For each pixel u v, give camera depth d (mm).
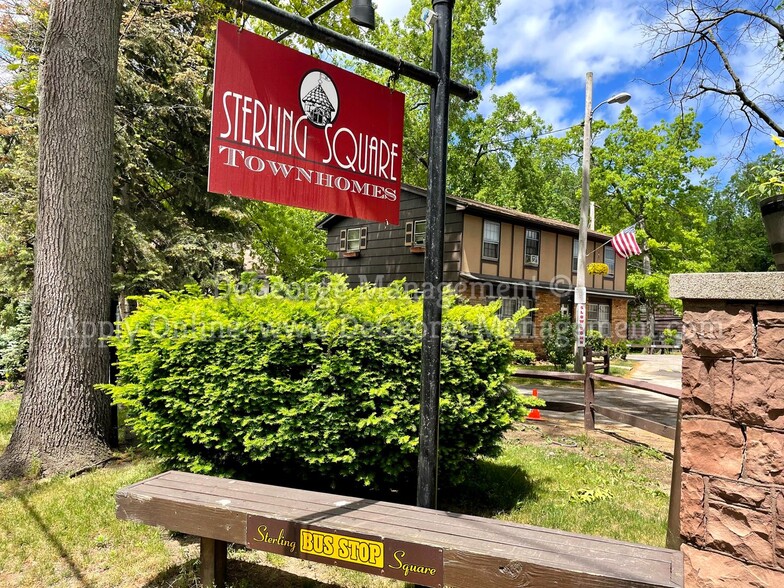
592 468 5176
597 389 12109
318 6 12789
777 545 1835
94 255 5129
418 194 17734
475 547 2111
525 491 4430
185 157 12711
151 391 3848
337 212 2967
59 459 4809
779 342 1861
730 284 1929
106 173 5246
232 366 3553
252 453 3613
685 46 9312
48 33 5031
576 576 1913
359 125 3062
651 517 3928
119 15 5352
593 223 28297
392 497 4012
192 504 2598
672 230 28438
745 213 39625
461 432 3855
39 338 4961
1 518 3725
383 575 2215
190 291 4453
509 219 18047
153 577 2979
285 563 3184
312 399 3482
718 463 1970
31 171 9867
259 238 17875
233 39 2611
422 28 22125
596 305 22094
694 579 1997
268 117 2719
